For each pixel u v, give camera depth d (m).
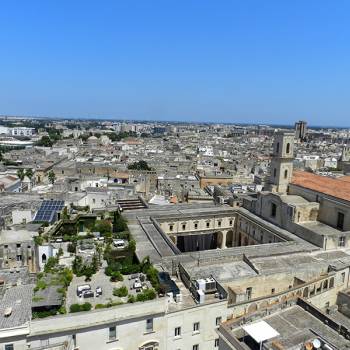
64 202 114.75
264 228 104.06
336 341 41.84
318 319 46.78
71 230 95.06
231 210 119.62
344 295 57.81
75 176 187.88
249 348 41.53
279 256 80.88
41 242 78.50
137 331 54.03
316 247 86.88
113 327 52.47
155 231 94.69
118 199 132.50
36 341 48.28
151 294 55.59
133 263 71.81
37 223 98.94
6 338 46.56
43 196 131.62
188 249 128.88
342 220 93.94
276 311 48.34
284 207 100.81
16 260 77.94
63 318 49.25
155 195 165.75
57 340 49.09
